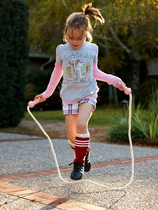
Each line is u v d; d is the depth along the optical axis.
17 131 9.26
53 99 18.53
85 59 3.37
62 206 2.89
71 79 3.39
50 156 5.31
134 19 13.34
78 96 3.37
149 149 6.22
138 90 16.81
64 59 3.42
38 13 14.32
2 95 9.53
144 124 7.15
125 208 2.84
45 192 3.31
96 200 3.05
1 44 9.38
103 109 17.31
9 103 9.73
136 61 18.20
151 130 6.87
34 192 3.30
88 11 3.48
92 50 3.43
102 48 17.56
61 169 4.40
